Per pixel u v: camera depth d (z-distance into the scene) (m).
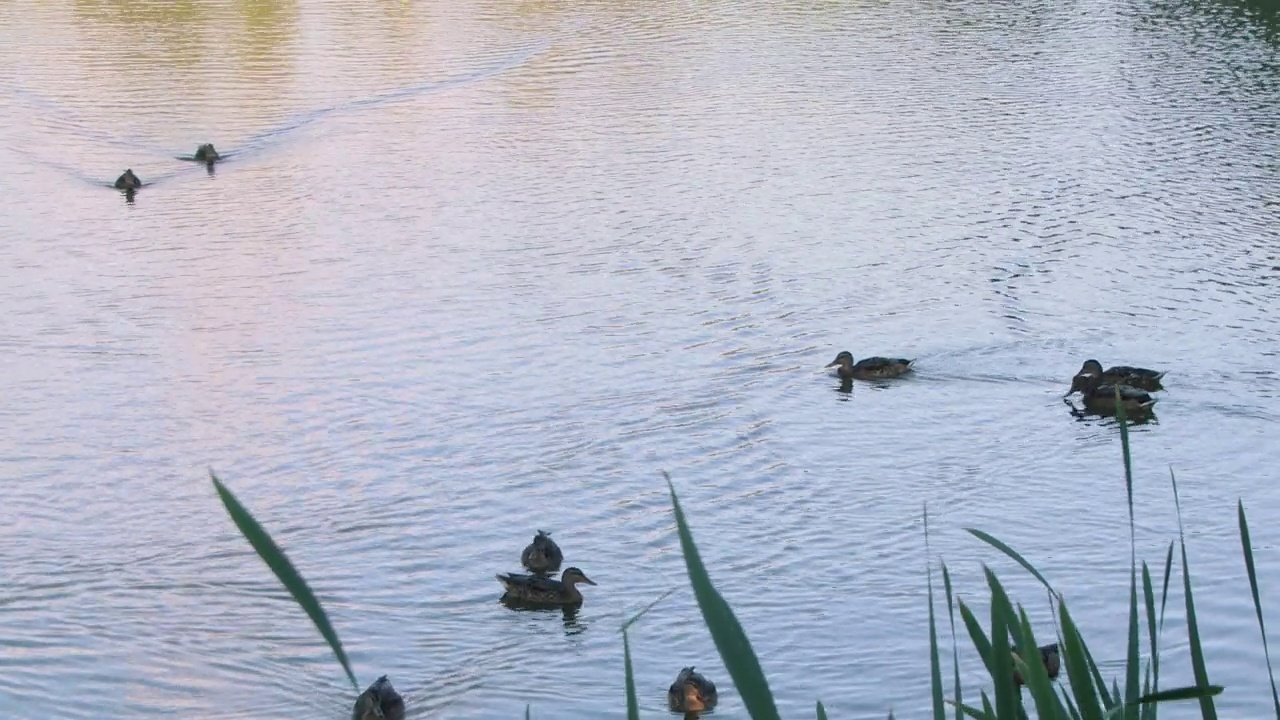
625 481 25.83
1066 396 29.45
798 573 22.22
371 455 26.94
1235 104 53.31
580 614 21.31
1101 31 66.44
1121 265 37.09
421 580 22.44
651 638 20.67
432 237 40.22
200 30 67.12
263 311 34.59
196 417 28.61
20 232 40.88
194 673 19.88
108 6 72.25
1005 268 37.19
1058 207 42.00
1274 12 69.62
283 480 25.95
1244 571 21.88
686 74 59.25
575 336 32.88
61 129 51.47
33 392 29.88
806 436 27.59
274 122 52.56
